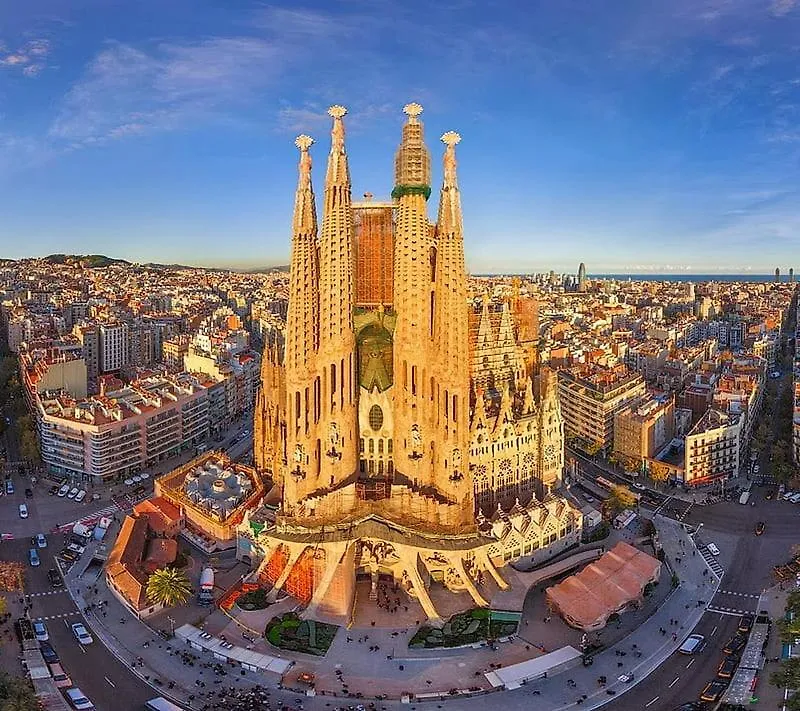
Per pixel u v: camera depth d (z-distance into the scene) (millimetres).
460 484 173125
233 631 153250
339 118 167375
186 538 198375
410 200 170000
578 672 139625
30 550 189250
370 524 163375
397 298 175125
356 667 141250
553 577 177875
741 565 186375
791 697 121500
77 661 141250
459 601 166000
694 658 144250
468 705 130000
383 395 179625
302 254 168500
